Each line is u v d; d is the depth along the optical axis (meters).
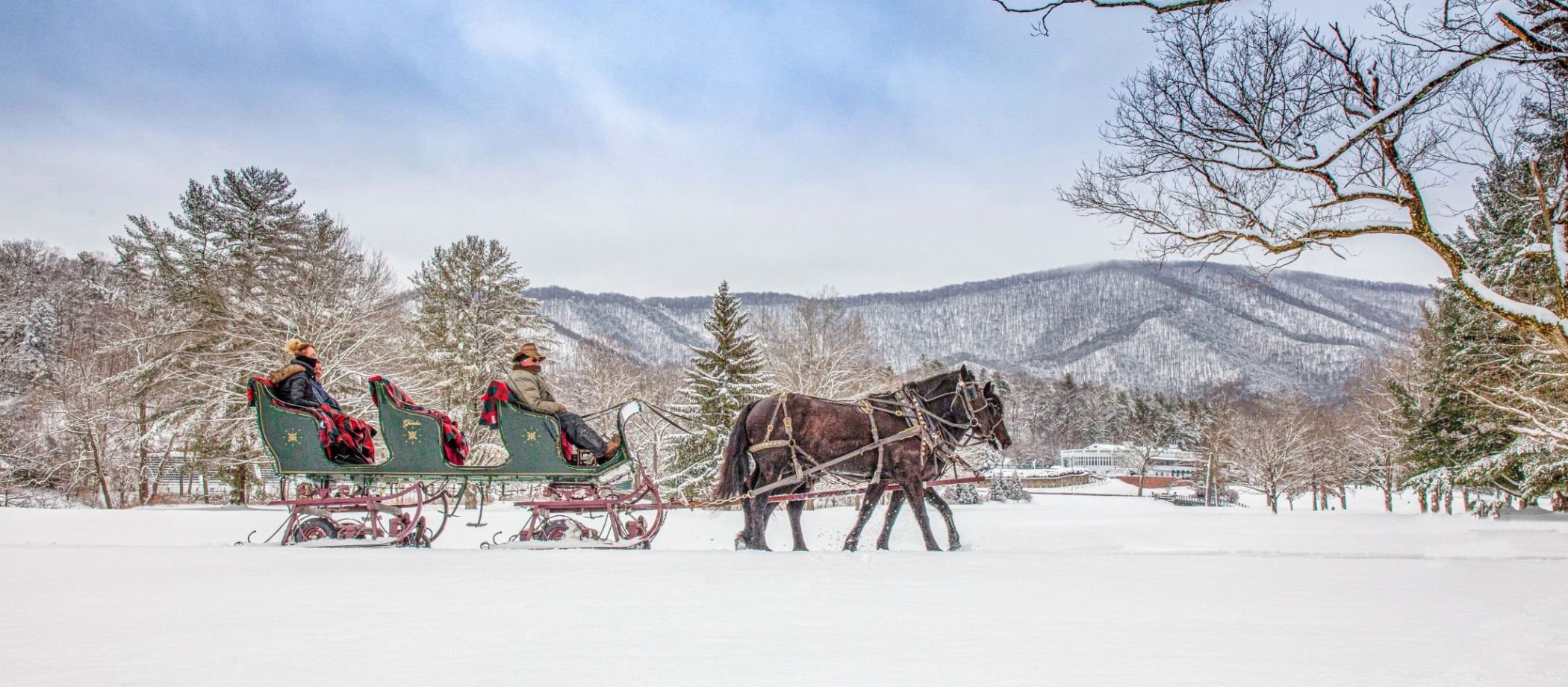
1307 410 80.62
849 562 9.41
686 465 44.41
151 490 43.50
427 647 5.33
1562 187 14.74
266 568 8.97
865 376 46.72
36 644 5.46
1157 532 24.52
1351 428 67.75
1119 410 141.62
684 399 47.41
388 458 12.04
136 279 47.50
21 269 66.25
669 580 8.00
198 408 36.03
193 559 9.68
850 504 43.03
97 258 66.00
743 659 4.98
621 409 12.28
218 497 44.12
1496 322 30.67
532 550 11.07
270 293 37.53
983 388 13.51
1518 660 5.05
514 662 4.94
